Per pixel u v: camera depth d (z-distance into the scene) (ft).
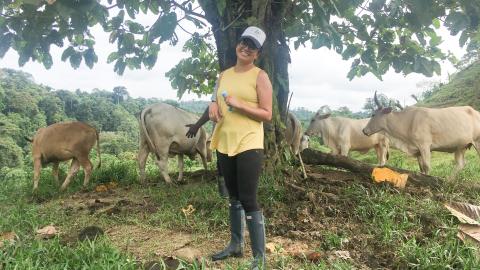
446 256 11.14
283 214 15.34
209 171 24.57
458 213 13.85
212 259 11.63
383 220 14.19
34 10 16.74
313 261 11.58
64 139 23.00
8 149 98.53
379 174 19.10
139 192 20.80
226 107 10.69
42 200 21.07
